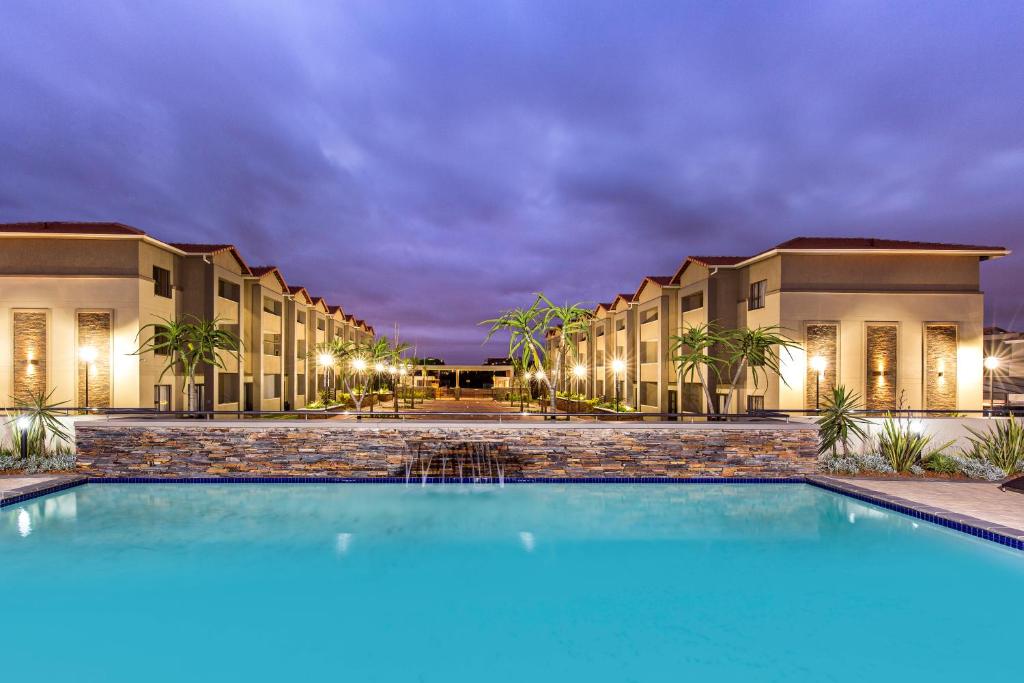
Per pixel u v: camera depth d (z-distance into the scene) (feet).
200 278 77.46
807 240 72.49
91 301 63.62
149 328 66.85
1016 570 26.37
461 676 18.20
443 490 40.98
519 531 32.76
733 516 35.40
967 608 22.79
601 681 17.88
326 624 21.84
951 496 35.32
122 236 62.90
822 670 18.47
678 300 95.71
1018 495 35.55
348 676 18.22
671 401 95.14
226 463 42.50
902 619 21.97
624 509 36.96
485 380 230.48
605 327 128.47
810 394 66.13
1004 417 46.42
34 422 43.45
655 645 20.17
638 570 27.14
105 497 38.93
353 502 38.22
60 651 19.76
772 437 43.27
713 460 43.19
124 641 20.48
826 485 40.11
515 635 20.98
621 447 43.06
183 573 26.68
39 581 25.62
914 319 67.00
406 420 45.29
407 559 28.58
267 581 25.80
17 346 63.10
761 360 55.72
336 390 141.59
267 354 99.19
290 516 35.17
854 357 66.59
